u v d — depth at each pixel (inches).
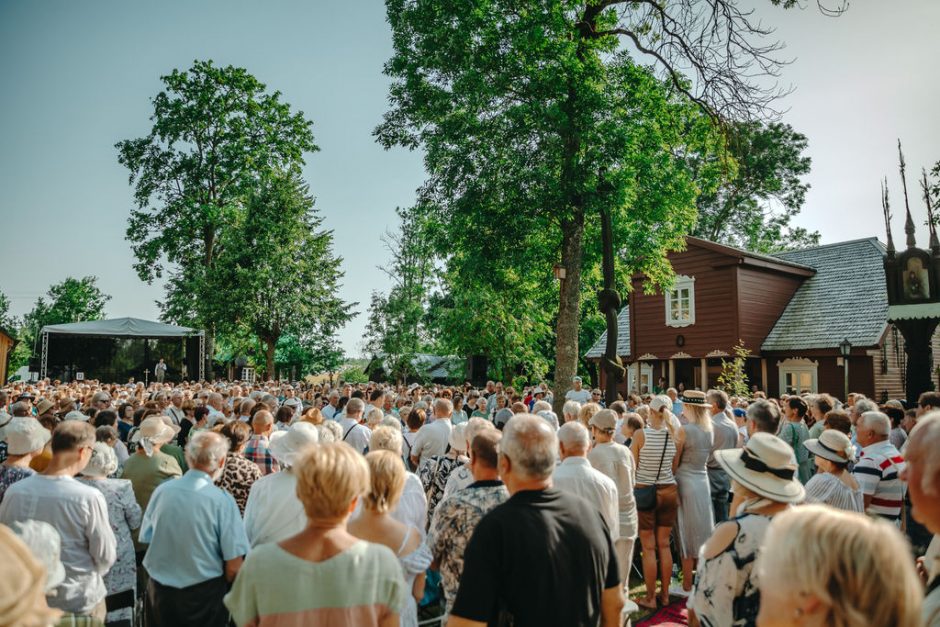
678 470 245.6
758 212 1620.3
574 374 595.2
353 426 301.9
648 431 235.9
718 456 120.0
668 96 636.1
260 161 1406.3
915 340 646.5
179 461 264.8
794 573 52.2
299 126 1444.4
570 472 169.0
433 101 599.5
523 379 1066.7
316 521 91.0
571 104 553.0
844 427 204.4
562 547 96.9
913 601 49.3
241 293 1230.3
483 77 565.6
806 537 52.6
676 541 253.3
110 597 162.1
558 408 589.3
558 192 538.3
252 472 192.4
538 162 555.8
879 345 824.9
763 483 111.6
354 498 92.4
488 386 656.4
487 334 994.1
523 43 552.7
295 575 87.0
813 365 890.1
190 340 1321.4
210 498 143.2
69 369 1330.0
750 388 933.2
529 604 93.0
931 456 71.9
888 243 672.4
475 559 95.8
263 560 88.4
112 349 1364.4
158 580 138.2
